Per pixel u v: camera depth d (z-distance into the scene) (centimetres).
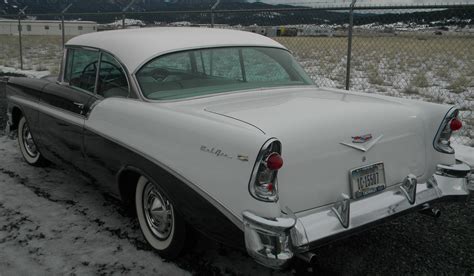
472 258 324
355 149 281
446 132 331
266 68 390
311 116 277
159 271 303
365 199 287
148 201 330
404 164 311
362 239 353
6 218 385
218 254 326
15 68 1552
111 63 359
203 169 261
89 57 387
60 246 337
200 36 385
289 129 259
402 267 312
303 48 2284
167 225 313
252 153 238
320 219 262
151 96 330
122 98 344
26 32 4325
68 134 393
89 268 306
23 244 340
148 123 301
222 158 251
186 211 279
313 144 263
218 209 256
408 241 350
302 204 262
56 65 1608
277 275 299
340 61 1748
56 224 374
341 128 277
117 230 363
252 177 238
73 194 442
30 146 519
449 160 332
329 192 272
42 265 310
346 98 339
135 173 332
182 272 302
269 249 236
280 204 253
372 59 1834
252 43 400
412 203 298
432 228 373
